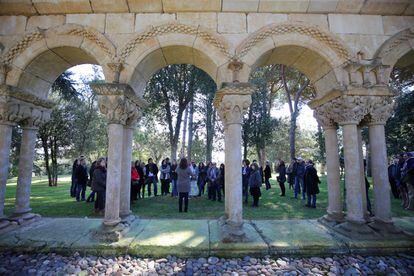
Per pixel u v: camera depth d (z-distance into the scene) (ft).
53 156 57.52
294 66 20.74
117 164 16.48
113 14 17.70
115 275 12.32
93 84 16.14
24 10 17.67
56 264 13.26
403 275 12.50
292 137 51.24
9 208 26.63
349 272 12.63
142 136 103.71
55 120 55.83
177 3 17.22
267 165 41.63
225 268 13.06
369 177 55.57
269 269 12.93
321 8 17.56
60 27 17.38
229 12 17.57
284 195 35.04
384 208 16.51
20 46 17.53
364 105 16.70
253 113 57.93
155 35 17.26
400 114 41.27
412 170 22.80
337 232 16.78
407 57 18.47
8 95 16.94
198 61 19.25
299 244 14.67
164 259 13.84
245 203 29.32
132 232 16.84
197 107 58.59
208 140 57.21
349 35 17.63
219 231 16.96
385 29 17.84
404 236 15.78
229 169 16.28
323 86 19.48
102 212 23.24
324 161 57.06
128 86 16.49
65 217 21.71
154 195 34.47
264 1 17.15
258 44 17.17
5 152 17.48
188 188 24.80
